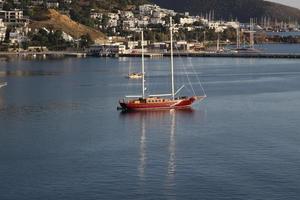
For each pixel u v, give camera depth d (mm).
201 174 88250
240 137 113062
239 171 89500
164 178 86688
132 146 106188
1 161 96312
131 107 145375
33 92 186875
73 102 162500
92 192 81312
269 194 80062
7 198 79438
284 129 120938
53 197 79562
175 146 105750
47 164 94500
